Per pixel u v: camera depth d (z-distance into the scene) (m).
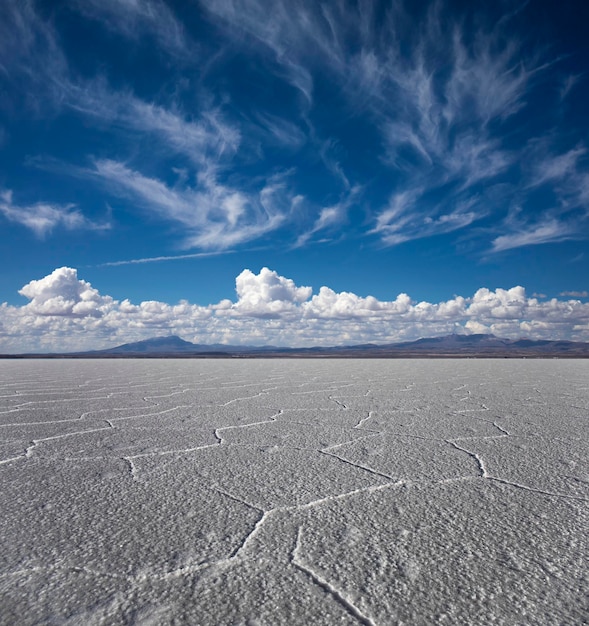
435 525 1.65
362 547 1.47
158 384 7.71
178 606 1.13
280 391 6.49
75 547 1.47
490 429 3.54
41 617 1.09
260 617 1.08
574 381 8.60
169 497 1.96
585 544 1.50
